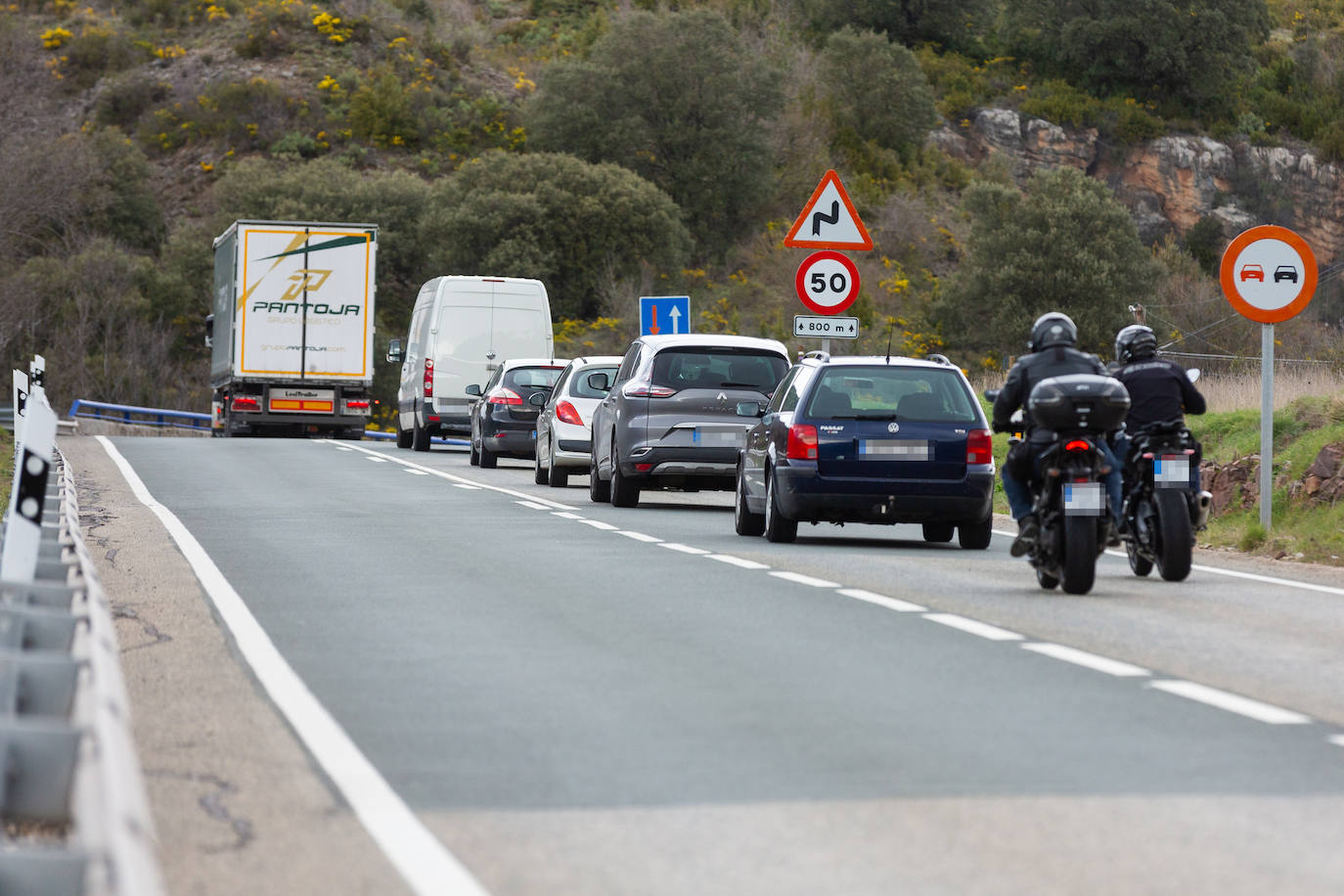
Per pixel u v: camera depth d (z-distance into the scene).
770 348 64.44
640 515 61.03
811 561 43.66
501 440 93.06
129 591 36.84
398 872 15.62
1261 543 48.69
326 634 30.52
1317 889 14.92
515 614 33.06
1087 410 35.72
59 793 15.60
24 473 27.98
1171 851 16.22
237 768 19.95
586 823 17.41
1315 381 73.25
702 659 27.69
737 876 15.45
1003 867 15.69
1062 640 29.91
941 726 22.33
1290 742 21.33
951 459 48.34
